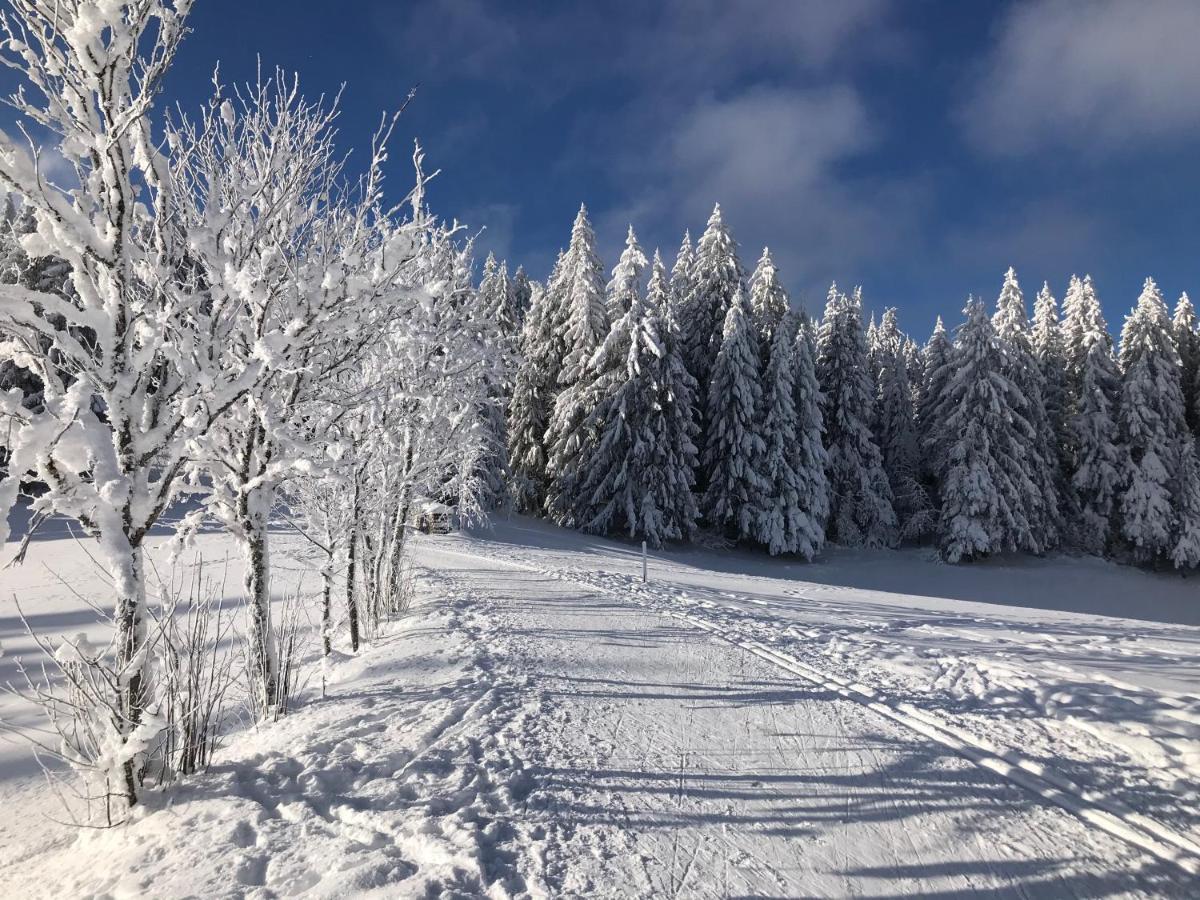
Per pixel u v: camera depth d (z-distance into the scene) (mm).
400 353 8719
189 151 4512
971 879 3275
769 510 29422
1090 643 9273
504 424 34031
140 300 4137
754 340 30719
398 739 4941
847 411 34156
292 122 5352
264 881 3148
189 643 4766
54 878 3459
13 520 20172
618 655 7711
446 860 3260
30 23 3576
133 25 3688
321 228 5793
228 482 5715
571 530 30484
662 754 4801
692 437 31016
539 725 5262
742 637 8938
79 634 3914
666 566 20172
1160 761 4719
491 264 33094
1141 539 30844
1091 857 3494
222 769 4539
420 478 10930
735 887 3156
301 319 4773
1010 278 36031
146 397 4215
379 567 10086
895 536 34000
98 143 3652
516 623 9375
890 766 4676
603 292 33062
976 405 30891
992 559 31578
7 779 5301
